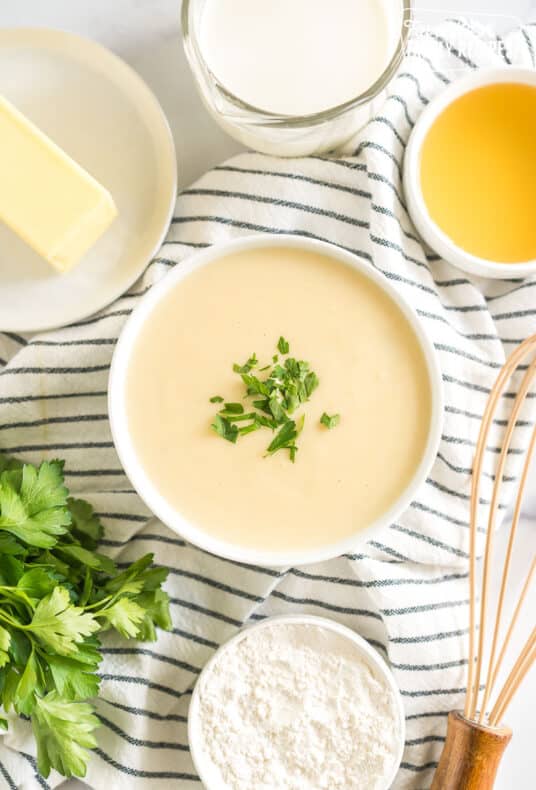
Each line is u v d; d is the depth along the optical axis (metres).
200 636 0.57
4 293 0.56
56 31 0.54
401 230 0.56
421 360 0.53
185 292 0.53
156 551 0.57
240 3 0.52
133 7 0.57
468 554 0.57
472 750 0.53
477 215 0.56
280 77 0.52
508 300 0.57
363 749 0.55
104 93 0.56
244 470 0.52
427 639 0.56
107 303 0.56
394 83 0.56
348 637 0.55
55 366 0.56
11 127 0.53
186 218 0.56
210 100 0.53
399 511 0.52
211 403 0.52
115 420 0.52
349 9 0.52
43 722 0.52
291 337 0.53
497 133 0.56
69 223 0.53
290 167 0.56
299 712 0.55
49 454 0.57
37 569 0.51
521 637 0.58
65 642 0.50
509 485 0.57
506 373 0.56
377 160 0.55
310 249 0.53
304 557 0.52
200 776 0.54
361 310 0.53
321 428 0.52
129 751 0.56
